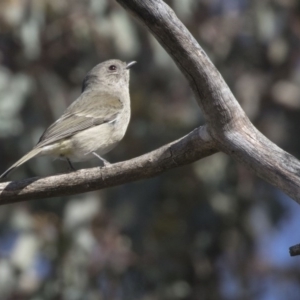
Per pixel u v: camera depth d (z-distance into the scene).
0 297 14.00
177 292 14.82
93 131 11.46
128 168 9.27
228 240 15.42
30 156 10.70
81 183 9.34
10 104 14.26
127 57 14.73
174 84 15.11
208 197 15.07
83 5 14.36
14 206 14.41
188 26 14.91
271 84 16.06
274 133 16.08
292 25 15.70
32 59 14.61
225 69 15.60
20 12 14.06
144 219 14.73
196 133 8.99
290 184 8.39
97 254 14.29
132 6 8.21
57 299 14.21
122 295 14.49
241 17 15.44
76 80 15.09
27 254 14.17
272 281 15.91
